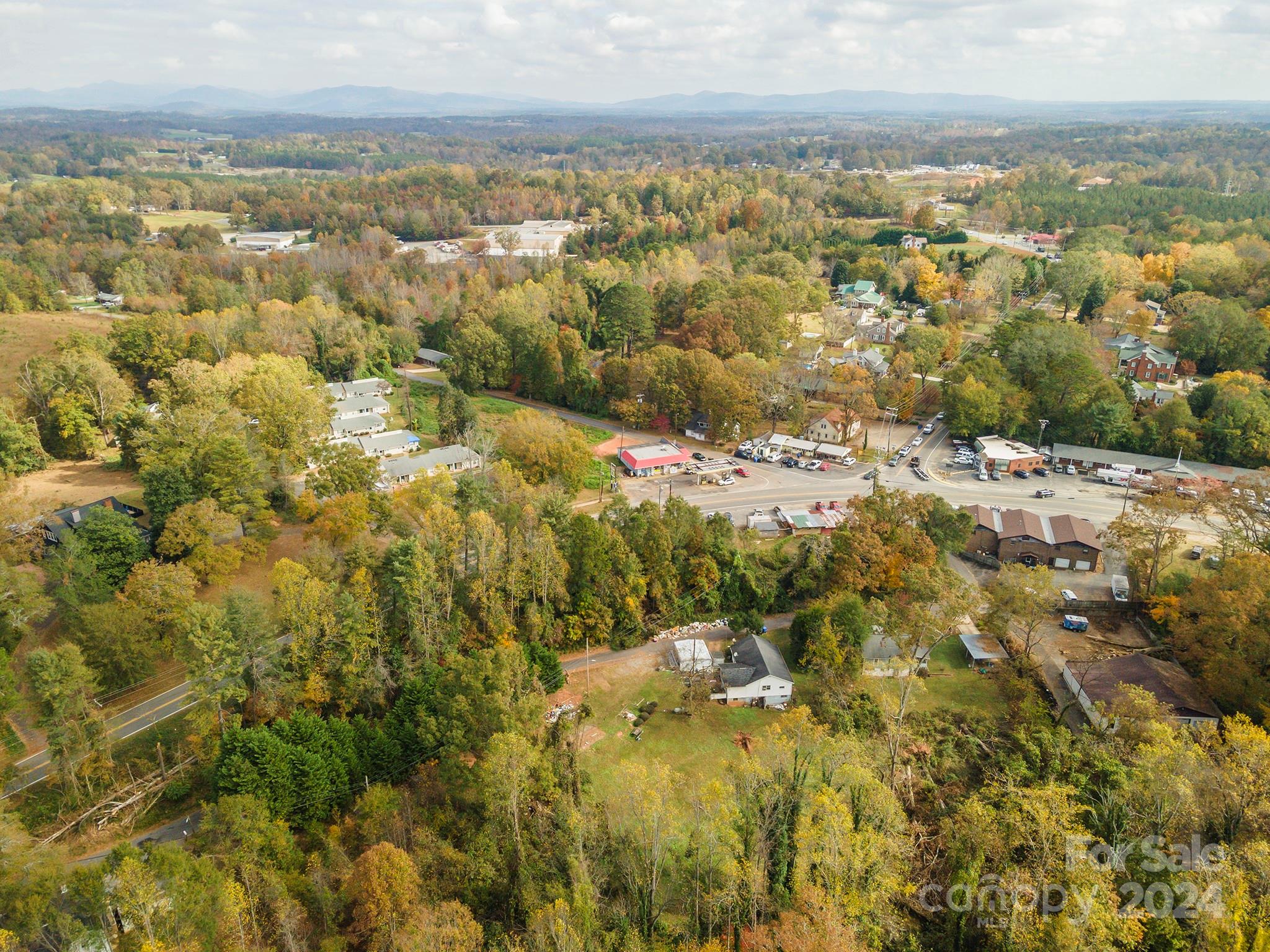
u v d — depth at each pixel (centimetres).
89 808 6806
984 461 14162
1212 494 10175
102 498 11438
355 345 17738
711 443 15462
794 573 10425
